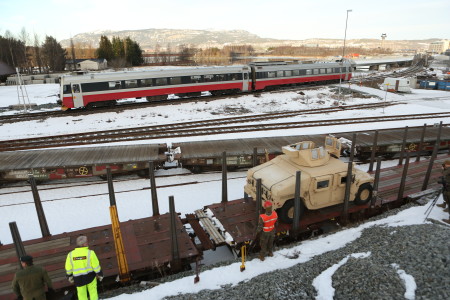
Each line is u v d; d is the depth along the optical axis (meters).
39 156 14.55
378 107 29.98
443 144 17.30
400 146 16.45
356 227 9.59
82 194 12.97
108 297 7.24
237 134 21.22
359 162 16.27
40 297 6.05
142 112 27.08
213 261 9.23
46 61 80.94
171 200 7.35
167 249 8.18
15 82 54.16
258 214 8.80
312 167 9.48
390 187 11.77
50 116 25.73
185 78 30.47
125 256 7.74
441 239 7.45
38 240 8.53
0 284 7.01
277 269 7.68
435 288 5.89
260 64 35.12
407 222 9.11
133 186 13.66
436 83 43.41
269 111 29.42
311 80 39.25
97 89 26.98
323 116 26.72
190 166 15.23
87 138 20.16
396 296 5.84
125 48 93.50
